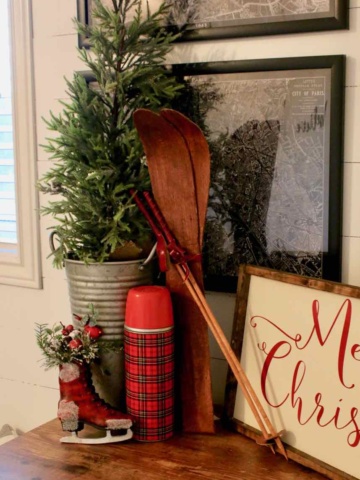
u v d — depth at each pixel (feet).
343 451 3.33
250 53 4.22
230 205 4.32
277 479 3.34
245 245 4.30
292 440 3.59
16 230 5.47
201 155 3.89
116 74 4.12
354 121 3.94
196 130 3.82
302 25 3.99
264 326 3.81
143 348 3.76
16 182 5.34
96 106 4.13
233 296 4.43
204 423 3.91
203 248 4.43
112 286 3.98
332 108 3.95
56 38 4.99
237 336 3.94
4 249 5.65
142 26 4.20
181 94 4.38
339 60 3.90
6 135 5.62
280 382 3.69
